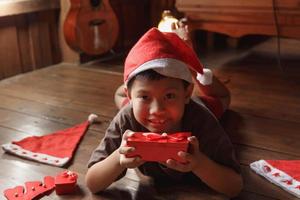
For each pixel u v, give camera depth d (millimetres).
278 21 2121
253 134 1477
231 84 2074
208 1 2248
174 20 1585
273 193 1093
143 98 909
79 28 2428
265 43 2982
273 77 2176
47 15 2457
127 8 2857
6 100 1886
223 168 1003
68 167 1253
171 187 1119
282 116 1645
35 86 2100
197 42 3045
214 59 2588
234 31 2262
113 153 1006
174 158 891
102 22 2539
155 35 914
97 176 1029
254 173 1200
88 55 2566
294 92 1931
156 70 875
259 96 1887
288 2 2051
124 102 1586
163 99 900
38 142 1406
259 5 2123
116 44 2816
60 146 1382
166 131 966
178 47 941
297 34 2109
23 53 2365
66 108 1768
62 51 2566
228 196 1067
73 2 2375
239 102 1812
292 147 1363
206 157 957
